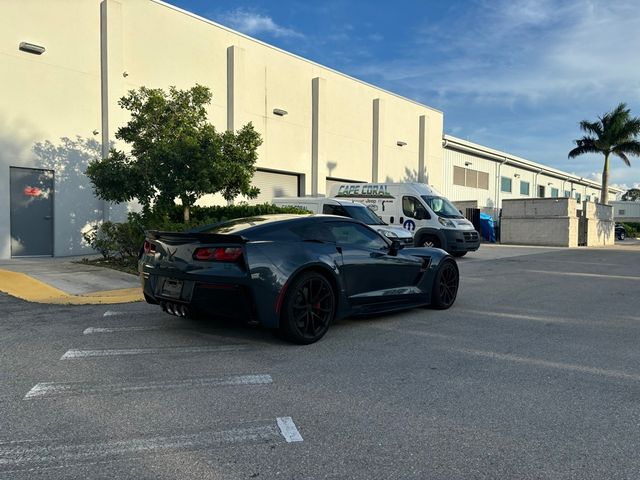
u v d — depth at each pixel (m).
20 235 12.84
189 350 5.03
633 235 48.75
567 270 13.38
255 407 3.62
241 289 4.88
